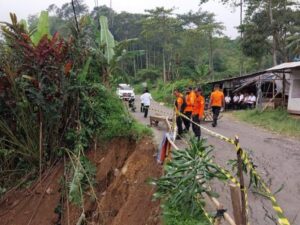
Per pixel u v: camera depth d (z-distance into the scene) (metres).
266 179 8.38
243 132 15.69
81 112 10.62
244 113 22.91
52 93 9.98
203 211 5.78
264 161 10.06
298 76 20.25
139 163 9.55
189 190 5.78
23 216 9.62
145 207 7.94
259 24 38.94
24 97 9.98
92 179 9.80
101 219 8.94
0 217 9.71
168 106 32.59
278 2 37.69
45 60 9.95
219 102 16.80
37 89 9.88
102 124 10.94
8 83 10.05
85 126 10.63
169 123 12.86
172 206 6.25
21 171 10.53
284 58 38.19
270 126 17.36
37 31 11.20
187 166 6.00
